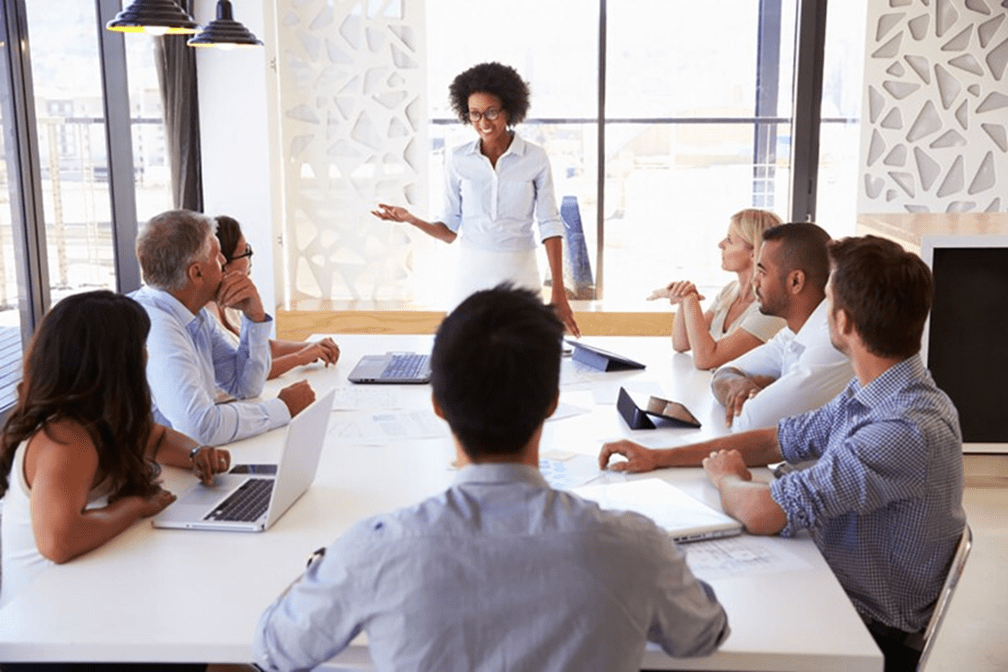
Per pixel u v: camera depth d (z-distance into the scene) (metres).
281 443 2.71
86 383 2.08
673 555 1.45
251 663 1.66
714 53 6.55
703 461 2.39
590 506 1.43
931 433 2.02
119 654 1.66
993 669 3.15
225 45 4.11
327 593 1.41
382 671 1.39
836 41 6.48
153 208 5.80
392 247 6.62
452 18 6.48
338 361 3.59
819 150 6.61
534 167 4.79
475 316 1.46
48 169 4.77
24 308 4.60
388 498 2.28
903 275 2.07
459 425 1.45
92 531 2.00
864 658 1.61
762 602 1.78
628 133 6.65
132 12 3.49
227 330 3.61
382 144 6.50
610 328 6.29
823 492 2.00
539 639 1.34
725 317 3.78
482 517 1.39
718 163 6.70
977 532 4.18
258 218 6.20
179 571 1.92
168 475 2.44
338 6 6.34
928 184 6.52
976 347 4.52
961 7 6.30
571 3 6.48
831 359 2.67
